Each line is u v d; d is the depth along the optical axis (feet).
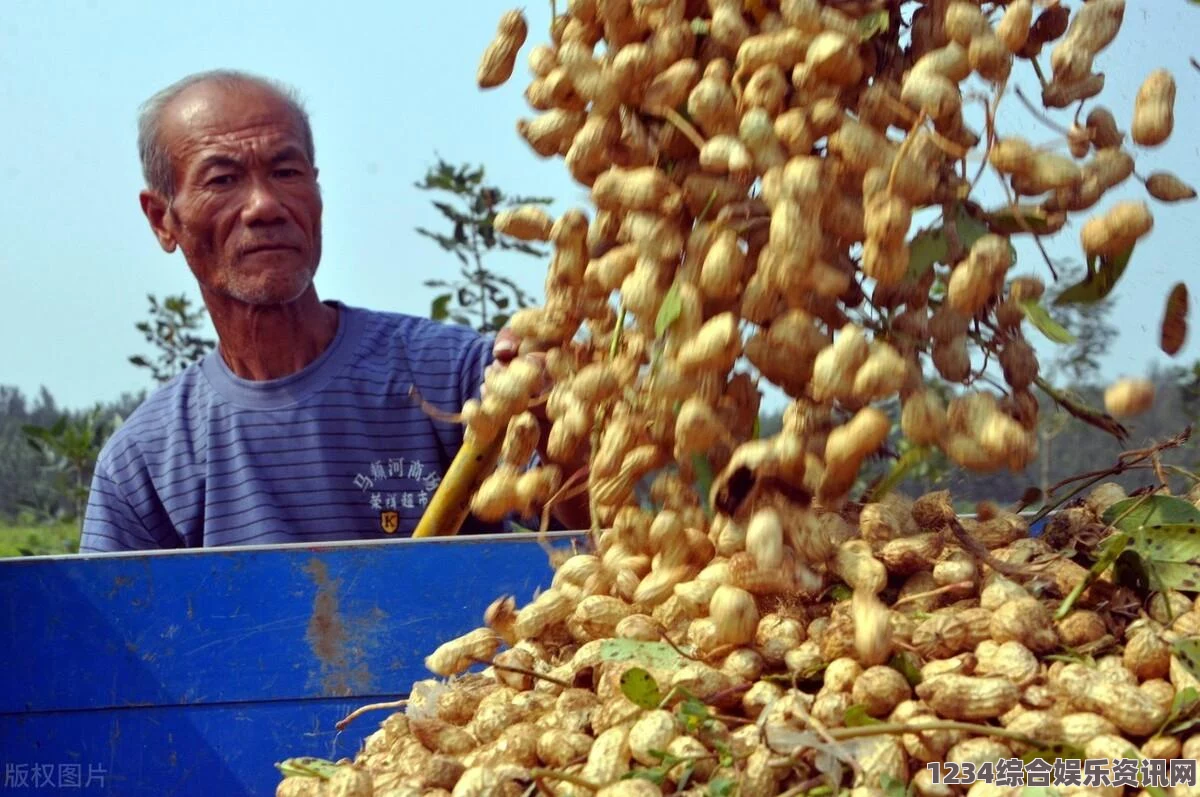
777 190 7.04
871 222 6.91
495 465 9.68
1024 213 7.48
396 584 8.87
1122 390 7.23
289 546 8.86
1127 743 6.25
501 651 8.59
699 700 6.95
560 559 8.74
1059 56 7.41
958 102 7.05
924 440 7.18
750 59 7.27
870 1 7.41
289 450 13.14
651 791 6.17
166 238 13.65
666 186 7.51
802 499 7.46
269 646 8.77
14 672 8.66
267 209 12.66
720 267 7.18
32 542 27.66
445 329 14.01
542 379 8.66
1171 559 7.45
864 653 6.82
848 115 7.18
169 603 8.76
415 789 6.67
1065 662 6.81
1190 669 6.53
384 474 13.30
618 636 7.73
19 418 43.55
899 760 6.32
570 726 7.13
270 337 13.15
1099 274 7.50
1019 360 7.56
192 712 8.70
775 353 7.23
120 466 13.37
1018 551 7.85
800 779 6.39
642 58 7.55
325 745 8.73
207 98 12.98
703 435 7.36
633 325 8.14
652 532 7.93
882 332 7.47
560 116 7.96
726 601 7.22
